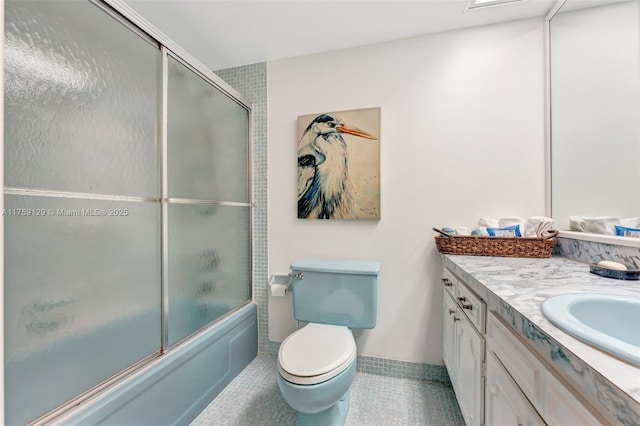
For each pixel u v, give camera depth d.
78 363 0.92
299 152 1.87
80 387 0.92
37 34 0.81
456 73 1.63
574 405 0.49
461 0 1.39
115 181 1.04
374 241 1.76
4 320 0.74
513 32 1.55
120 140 1.06
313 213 1.83
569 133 1.37
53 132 0.85
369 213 1.73
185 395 1.31
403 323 1.71
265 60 1.94
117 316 1.05
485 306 0.96
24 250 0.79
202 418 1.38
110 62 1.02
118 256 1.05
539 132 1.52
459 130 1.62
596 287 0.86
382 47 1.74
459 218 1.63
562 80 1.41
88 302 0.95
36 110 0.81
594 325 0.73
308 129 1.85
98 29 0.98
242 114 1.94
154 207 1.21
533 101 1.52
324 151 1.81
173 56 1.30
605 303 0.75
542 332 0.57
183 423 1.29
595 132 1.22
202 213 1.54
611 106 1.13
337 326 1.52
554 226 1.47
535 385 0.62
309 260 1.77
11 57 0.75
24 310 0.79
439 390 1.58
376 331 1.75
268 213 1.96
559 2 1.38
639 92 1.01
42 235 0.83
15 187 0.77
